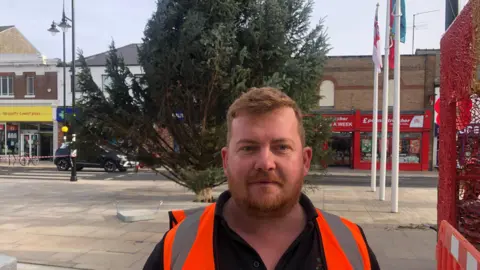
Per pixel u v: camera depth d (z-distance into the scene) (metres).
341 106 23.95
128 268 5.00
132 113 9.13
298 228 1.43
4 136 28.53
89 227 7.32
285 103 1.41
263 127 1.37
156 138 9.34
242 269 1.30
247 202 1.35
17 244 6.12
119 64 9.62
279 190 1.35
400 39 9.52
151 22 8.95
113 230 7.06
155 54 8.99
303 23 9.15
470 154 3.82
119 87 9.30
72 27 16.17
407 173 21.52
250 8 8.70
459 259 2.68
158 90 8.90
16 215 8.53
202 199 10.16
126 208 9.16
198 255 1.35
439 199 4.27
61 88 27.42
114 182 15.76
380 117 23.34
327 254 1.38
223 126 8.33
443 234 3.24
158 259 1.44
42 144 28.59
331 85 24.06
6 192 12.55
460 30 3.58
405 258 5.43
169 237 1.48
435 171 22.55
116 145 9.59
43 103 27.55
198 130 9.07
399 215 8.59
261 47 8.72
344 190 13.16
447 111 4.00
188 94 8.55
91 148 9.50
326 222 1.49
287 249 1.34
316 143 9.07
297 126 1.44
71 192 12.44
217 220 1.42
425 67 23.00
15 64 27.64
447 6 5.30
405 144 23.14
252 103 1.39
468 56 3.36
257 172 1.34
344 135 24.69
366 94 23.67
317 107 9.58
